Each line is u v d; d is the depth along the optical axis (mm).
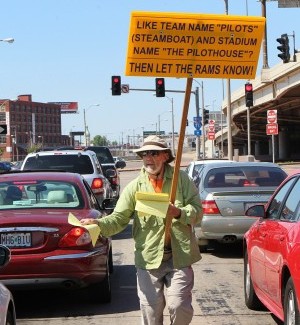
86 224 5215
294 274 5508
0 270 7512
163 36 5047
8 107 166375
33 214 7891
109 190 16281
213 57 5117
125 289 9289
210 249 12875
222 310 7992
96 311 8055
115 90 33906
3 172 9602
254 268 7461
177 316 5215
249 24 5121
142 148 5293
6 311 5223
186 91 5121
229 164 12781
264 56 52094
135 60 5047
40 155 15078
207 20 5074
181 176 5414
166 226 5164
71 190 8727
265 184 12219
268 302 6844
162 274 5281
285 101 55875
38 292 9281
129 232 15961
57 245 7660
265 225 7023
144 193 5023
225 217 11500
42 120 183375
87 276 7730
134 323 7453
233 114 69875
